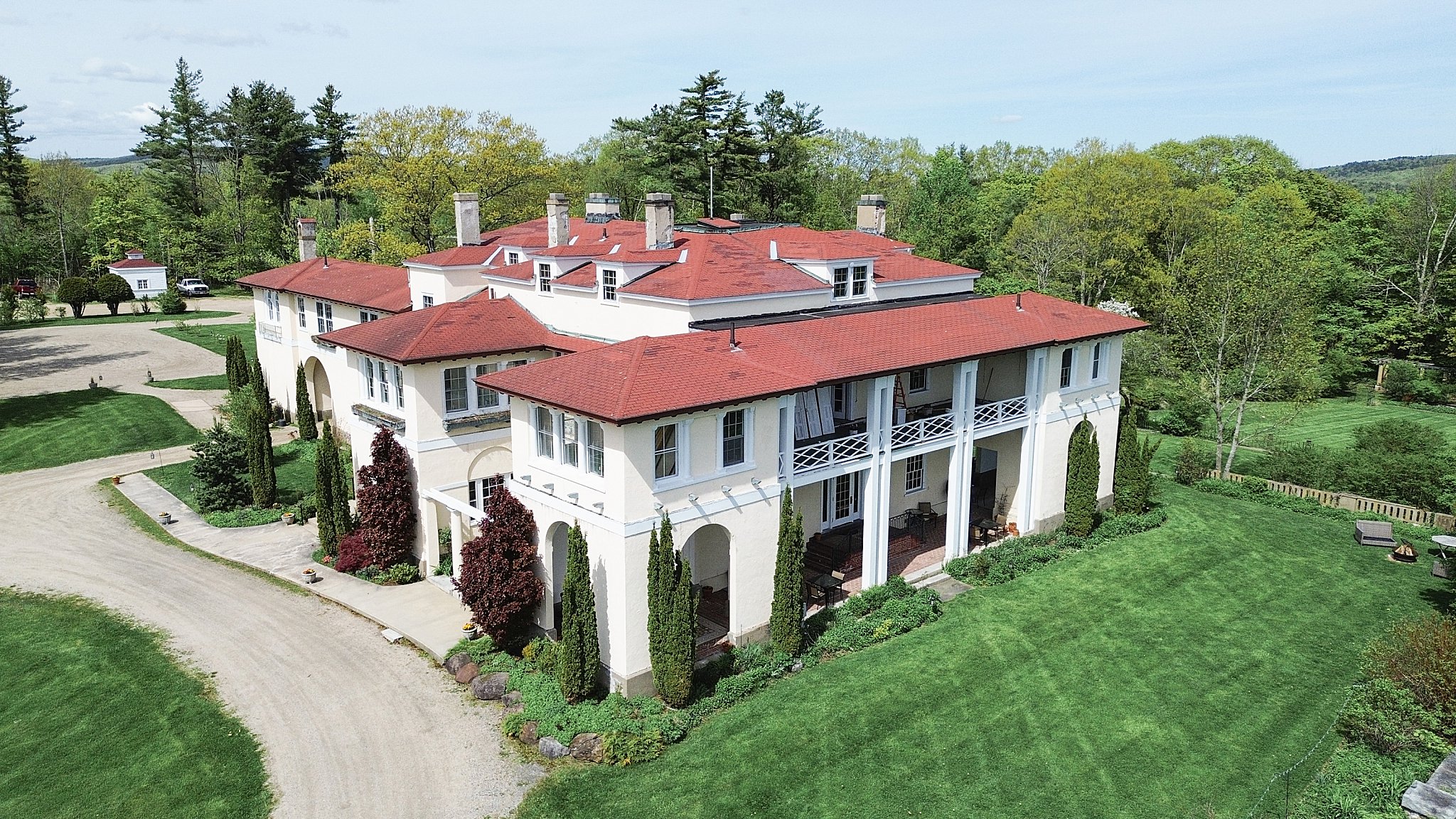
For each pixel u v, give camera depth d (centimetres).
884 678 2245
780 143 7725
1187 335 5150
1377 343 6794
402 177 6975
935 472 3403
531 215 7631
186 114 10006
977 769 1895
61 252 9962
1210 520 3453
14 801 1800
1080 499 3169
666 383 2125
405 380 2736
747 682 2166
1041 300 3391
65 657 2352
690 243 3170
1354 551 3169
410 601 2662
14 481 3856
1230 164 8588
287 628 2512
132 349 6450
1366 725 1983
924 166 10256
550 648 2219
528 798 1803
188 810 1773
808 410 2697
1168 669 2314
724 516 2222
